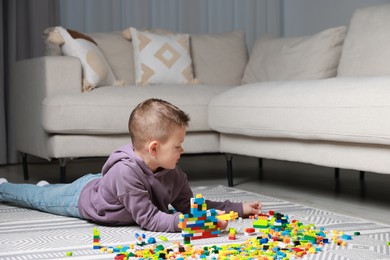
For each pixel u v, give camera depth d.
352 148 2.50
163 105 2.09
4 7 4.48
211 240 1.93
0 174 3.96
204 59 4.14
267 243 1.84
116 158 2.13
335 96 2.51
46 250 1.83
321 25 5.02
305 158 2.76
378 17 3.26
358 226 2.15
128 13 4.92
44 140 3.34
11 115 4.08
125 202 2.09
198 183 3.46
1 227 2.19
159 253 1.69
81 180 2.35
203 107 3.36
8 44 4.48
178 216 2.05
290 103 2.73
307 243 1.82
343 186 3.28
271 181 3.50
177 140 2.08
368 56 3.21
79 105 3.14
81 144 3.20
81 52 3.50
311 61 3.60
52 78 3.35
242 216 2.29
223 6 5.25
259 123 2.93
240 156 4.93
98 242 1.85
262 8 5.32
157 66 3.83
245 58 4.27
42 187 2.51
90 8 4.83
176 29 5.09
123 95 3.24
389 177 3.64
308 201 2.79
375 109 2.30
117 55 3.91
